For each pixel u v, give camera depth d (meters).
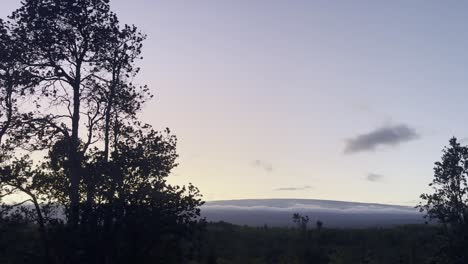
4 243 19.05
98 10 22.72
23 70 22.00
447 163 20.16
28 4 21.83
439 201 20.20
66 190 19.56
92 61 22.77
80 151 20.50
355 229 48.56
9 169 19.59
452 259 19.73
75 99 22.31
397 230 46.09
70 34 22.00
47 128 21.83
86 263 17.17
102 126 22.22
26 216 19.16
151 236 17.33
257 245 39.34
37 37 21.48
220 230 44.84
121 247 17.28
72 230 17.41
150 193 17.86
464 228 19.77
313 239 43.06
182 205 17.81
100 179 18.33
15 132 21.45
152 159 18.89
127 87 22.70
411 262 30.16
